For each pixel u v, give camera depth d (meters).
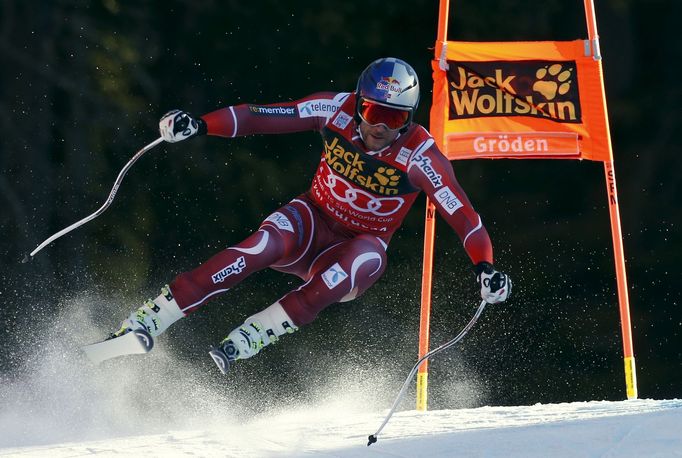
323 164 18.94
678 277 52.66
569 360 50.59
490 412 20.94
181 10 49.56
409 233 49.22
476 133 25.11
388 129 17.62
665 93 55.56
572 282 52.41
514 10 52.06
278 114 18.30
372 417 21.05
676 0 55.66
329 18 50.06
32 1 45.41
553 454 14.72
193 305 16.88
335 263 17.73
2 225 44.19
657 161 54.94
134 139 47.53
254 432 17.94
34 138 44.97
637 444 14.90
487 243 16.88
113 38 47.56
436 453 15.14
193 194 48.28
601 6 55.19
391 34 51.09
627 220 53.94
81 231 45.44
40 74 45.34
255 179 49.12
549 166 53.47
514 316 51.38
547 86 25.02
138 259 46.47
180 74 49.69
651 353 51.28
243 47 50.19
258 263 17.28
